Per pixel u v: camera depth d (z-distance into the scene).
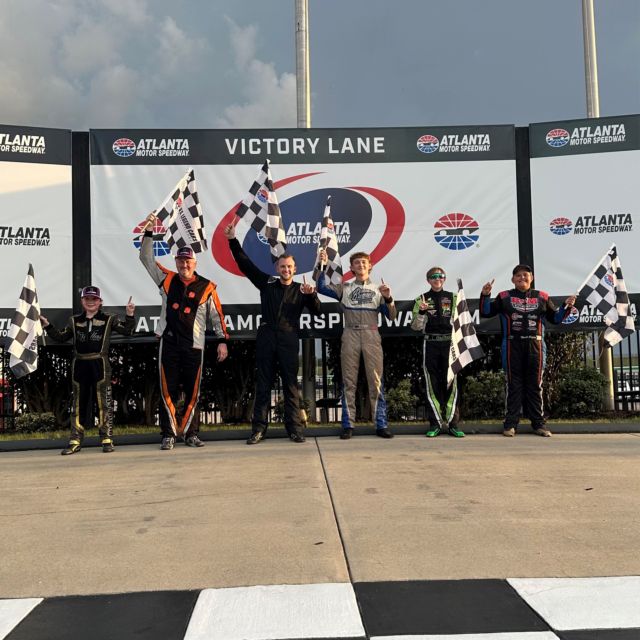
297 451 5.88
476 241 7.53
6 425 7.77
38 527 3.67
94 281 7.25
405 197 7.55
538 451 5.70
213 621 2.43
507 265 7.52
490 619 2.42
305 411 7.73
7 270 7.11
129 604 2.62
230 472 5.00
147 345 8.00
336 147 7.55
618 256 7.44
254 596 2.65
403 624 2.38
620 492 4.22
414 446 6.06
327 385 8.20
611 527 3.49
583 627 2.35
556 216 7.53
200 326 6.38
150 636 2.34
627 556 3.05
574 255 7.50
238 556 3.13
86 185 7.37
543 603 2.55
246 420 8.07
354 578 2.83
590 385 7.72
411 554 3.11
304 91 8.20
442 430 6.87
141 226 7.31
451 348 6.61
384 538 3.35
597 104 8.72
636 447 5.86
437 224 7.54
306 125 8.18
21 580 2.90
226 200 7.44
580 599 2.58
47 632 2.39
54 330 6.24
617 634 2.29
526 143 7.63
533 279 7.51
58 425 7.86
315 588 2.72
